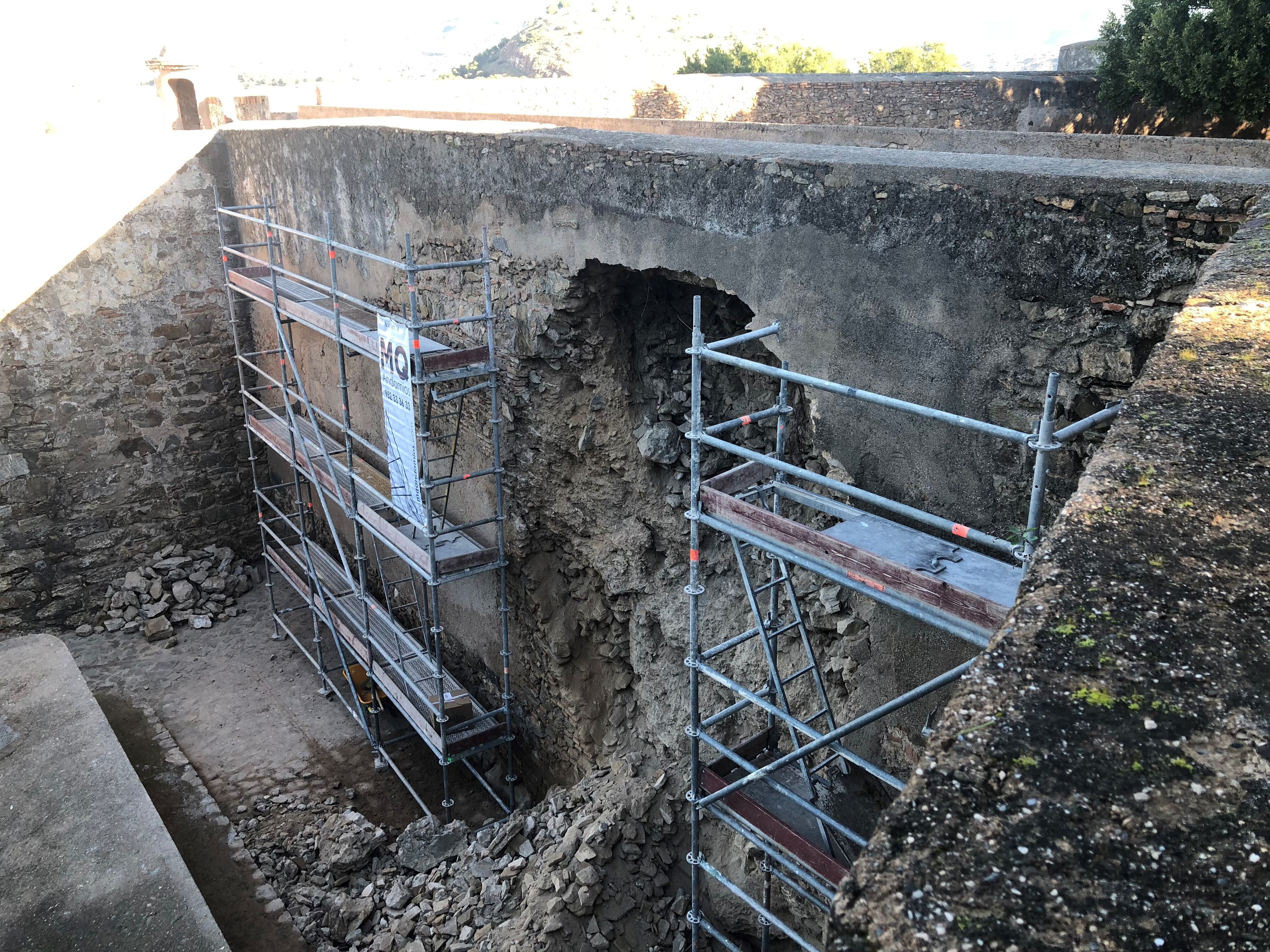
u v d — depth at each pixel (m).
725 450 3.79
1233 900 1.25
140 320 9.82
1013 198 3.73
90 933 4.79
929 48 34.91
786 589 5.16
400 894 6.02
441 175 6.64
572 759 6.90
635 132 5.98
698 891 4.92
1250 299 2.75
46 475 9.65
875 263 4.20
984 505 4.11
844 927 1.31
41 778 5.84
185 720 8.46
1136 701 1.52
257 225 9.65
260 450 10.87
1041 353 3.79
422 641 8.42
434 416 7.46
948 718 1.56
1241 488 1.98
